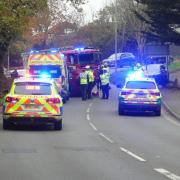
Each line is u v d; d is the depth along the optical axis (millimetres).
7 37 39156
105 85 41531
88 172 12758
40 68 38250
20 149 16672
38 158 14883
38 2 34469
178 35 49719
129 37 90375
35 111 21750
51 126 24031
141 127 24406
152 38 51531
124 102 29859
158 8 46719
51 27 74938
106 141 19125
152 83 30453
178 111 31328
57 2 72938
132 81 30422
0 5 30812
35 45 73500
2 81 43781
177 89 47938
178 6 46125
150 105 29844
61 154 15742
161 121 27516
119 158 15109
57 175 12305
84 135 20859
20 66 74375
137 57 83625
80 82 41438
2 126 23562
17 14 32500
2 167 13336
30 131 21969
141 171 12945
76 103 37906
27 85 22250
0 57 44156
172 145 18250
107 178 11969
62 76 37812
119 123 25984
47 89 22234
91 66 44656
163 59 71438
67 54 44469
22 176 12133
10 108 21781
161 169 13266
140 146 17875
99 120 27188
